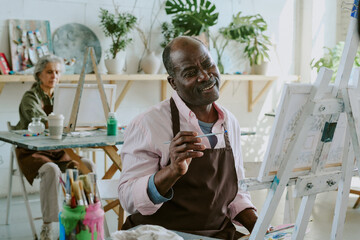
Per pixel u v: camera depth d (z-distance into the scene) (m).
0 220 3.60
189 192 1.56
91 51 3.45
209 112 1.67
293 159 1.27
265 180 1.28
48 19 4.44
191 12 5.01
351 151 1.43
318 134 1.34
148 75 4.77
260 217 1.30
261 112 5.85
